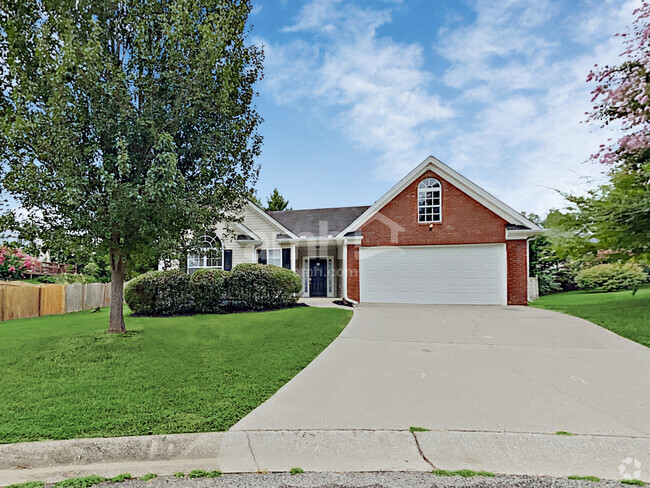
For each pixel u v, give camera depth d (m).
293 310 11.10
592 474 2.76
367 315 10.24
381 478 2.71
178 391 4.28
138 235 6.93
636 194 10.16
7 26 5.88
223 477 2.74
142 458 3.00
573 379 4.79
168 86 6.70
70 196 5.75
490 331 7.97
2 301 11.21
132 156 6.52
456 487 2.58
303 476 2.75
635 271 15.52
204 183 7.32
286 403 3.93
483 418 3.55
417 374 5.02
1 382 4.63
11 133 5.54
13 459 2.93
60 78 5.62
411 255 13.73
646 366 5.39
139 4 6.62
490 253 13.05
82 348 6.41
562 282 19.97
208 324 8.78
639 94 8.65
